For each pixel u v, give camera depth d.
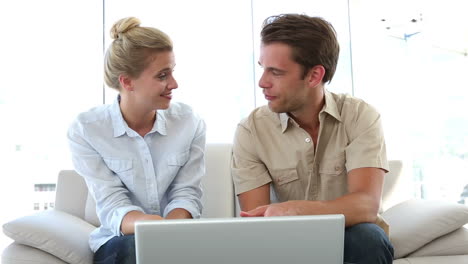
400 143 3.94
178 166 1.86
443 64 3.95
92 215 2.21
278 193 1.83
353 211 1.44
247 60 4.07
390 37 4.00
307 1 4.07
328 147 1.75
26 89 3.90
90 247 1.83
